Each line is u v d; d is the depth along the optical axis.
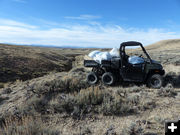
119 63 5.95
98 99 4.11
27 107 3.73
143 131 2.82
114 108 3.66
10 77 24.33
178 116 3.36
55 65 42.25
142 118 3.40
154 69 5.71
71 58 72.19
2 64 29.59
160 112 3.66
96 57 6.65
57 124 3.17
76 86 5.20
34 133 2.45
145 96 4.66
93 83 5.95
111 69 6.30
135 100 4.25
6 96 5.11
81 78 6.95
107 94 4.57
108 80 6.04
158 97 4.68
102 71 6.57
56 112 3.67
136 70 5.79
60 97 4.27
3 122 3.27
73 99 4.09
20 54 44.81
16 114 3.46
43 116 3.47
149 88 5.69
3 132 2.53
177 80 6.36
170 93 4.83
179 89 5.50
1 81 21.33
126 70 5.85
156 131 2.81
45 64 39.62
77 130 2.96
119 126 3.08
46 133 2.48
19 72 28.12
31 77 27.41
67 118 3.42
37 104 3.94
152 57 23.28
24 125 2.64
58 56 66.88
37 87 4.92
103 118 3.45
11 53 42.72
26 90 5.27
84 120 3.35
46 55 58.56
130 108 3.85
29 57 42.53
